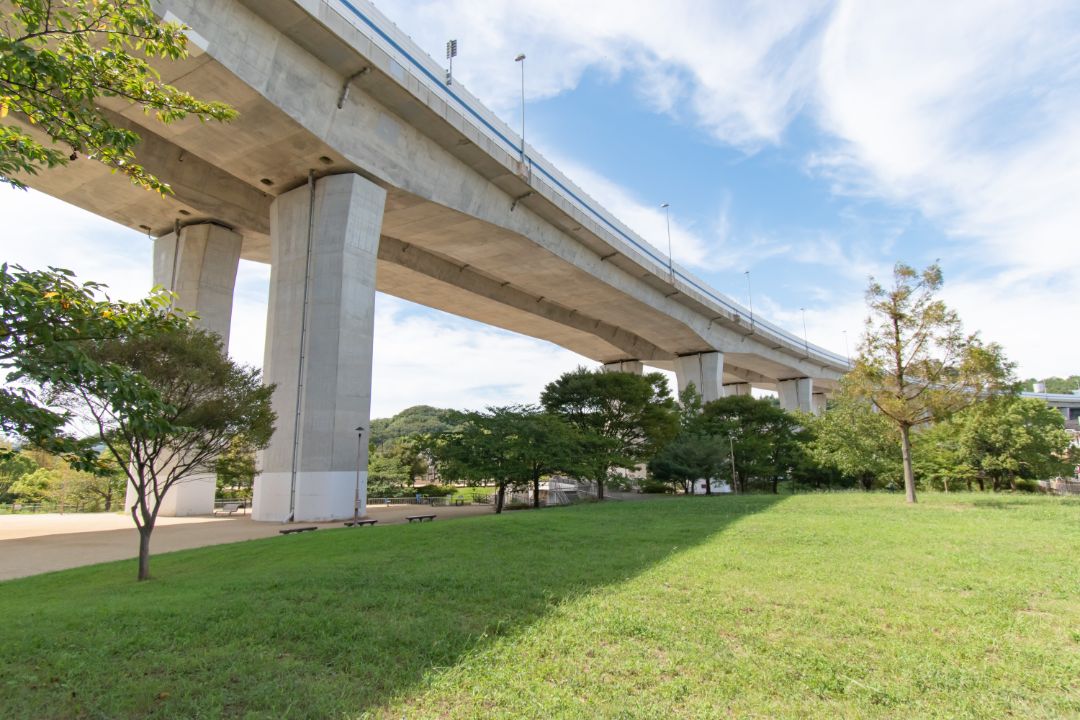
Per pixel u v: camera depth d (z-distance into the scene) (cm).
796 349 7200
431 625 654
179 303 3219
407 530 1518
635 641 602
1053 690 484
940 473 3584
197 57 2048
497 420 3000
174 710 455
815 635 615
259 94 2225
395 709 458
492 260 3962
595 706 456
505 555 1117
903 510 1886
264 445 1503
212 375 1262
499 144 3444
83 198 3088
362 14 2622
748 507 2078
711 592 792
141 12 529
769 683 496
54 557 1672
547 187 3500
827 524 1518
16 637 646
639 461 4147
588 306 5053
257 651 584
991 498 2366
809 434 4716
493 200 3331
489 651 573
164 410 553
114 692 486
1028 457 3266
